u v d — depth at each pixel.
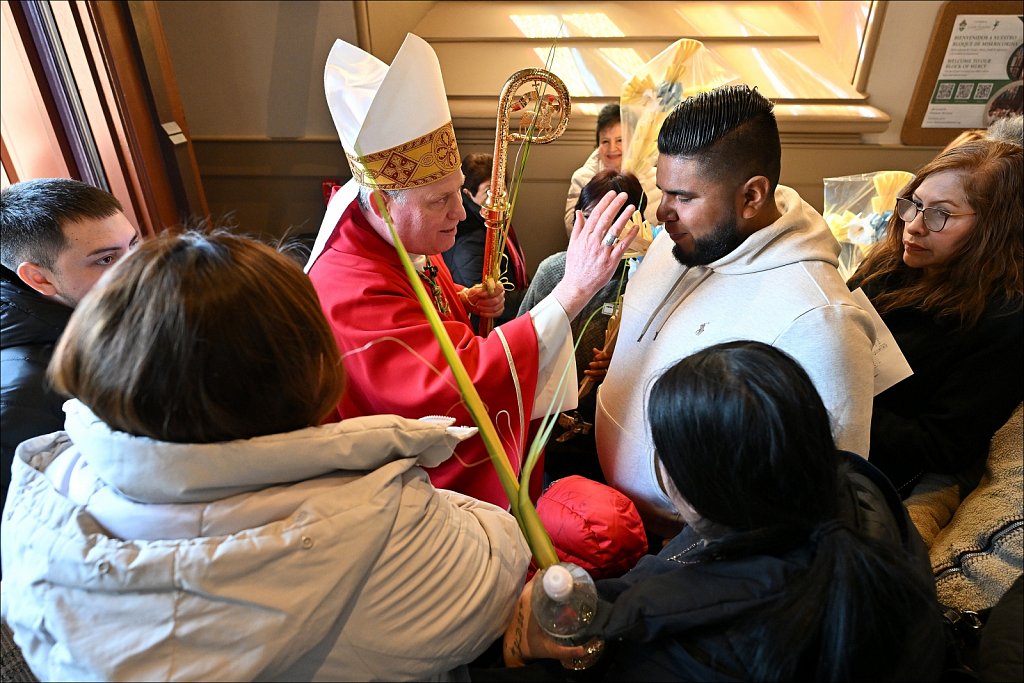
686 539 0.79
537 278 1.69
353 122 1.15
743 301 1.01
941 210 1.22
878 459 1.31
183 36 2.72
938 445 1.24
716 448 0.58
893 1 2.65
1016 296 1.20
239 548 0.54
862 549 0.55
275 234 3.18
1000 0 2.58
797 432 0.57
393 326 1.17
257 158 2.98
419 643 0.65
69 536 0.55
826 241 1.00
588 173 2.71
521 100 1.21
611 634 0.61
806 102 2.88
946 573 1.00
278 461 0.58
